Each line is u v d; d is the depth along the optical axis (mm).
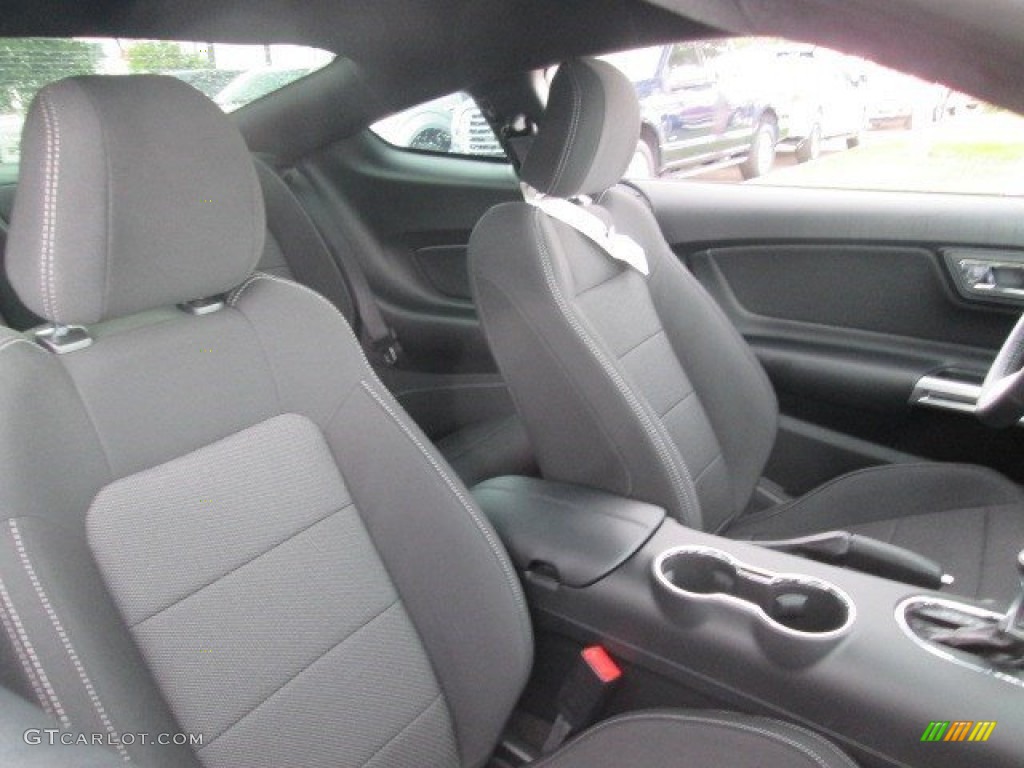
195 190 979
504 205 1528
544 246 1466
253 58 2221
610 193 1780
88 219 890
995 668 1026
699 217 2180
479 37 1993
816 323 2102
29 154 878
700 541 1321
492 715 1226
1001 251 1818
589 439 1481
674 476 1453
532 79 2082
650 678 1233
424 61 2105
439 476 1207
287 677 1031
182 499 976
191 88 983
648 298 1729
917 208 1900
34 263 893
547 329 1447
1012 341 1269
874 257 1981
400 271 2562
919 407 1928
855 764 996
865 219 1960
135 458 951
